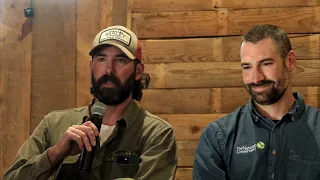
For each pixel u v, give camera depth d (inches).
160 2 104.0
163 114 101.8
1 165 106.7
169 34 103.3
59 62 107.8
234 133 69.9
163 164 69.3
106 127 75.9
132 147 72.7
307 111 68.6
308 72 97.8
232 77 100.4
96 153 71.7
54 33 108.3
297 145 65.4
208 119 100.3
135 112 77.0
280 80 66.1
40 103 107.5
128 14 104.9
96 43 76.4
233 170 67.4
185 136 100.7
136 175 67.6
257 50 66.2
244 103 99.2
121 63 75.3
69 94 106.9
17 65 108.6
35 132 76.8
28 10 108.4
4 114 108.0
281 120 67.4
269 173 64.8
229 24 101.7
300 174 63.6
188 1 103.3
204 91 101.1
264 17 100.6
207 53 101.8
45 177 68.6
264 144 66.7
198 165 69.9
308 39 98.5
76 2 108.2
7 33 109.0
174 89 102.0
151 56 103.3
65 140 65.6
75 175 71.2
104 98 74.5
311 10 99.0
